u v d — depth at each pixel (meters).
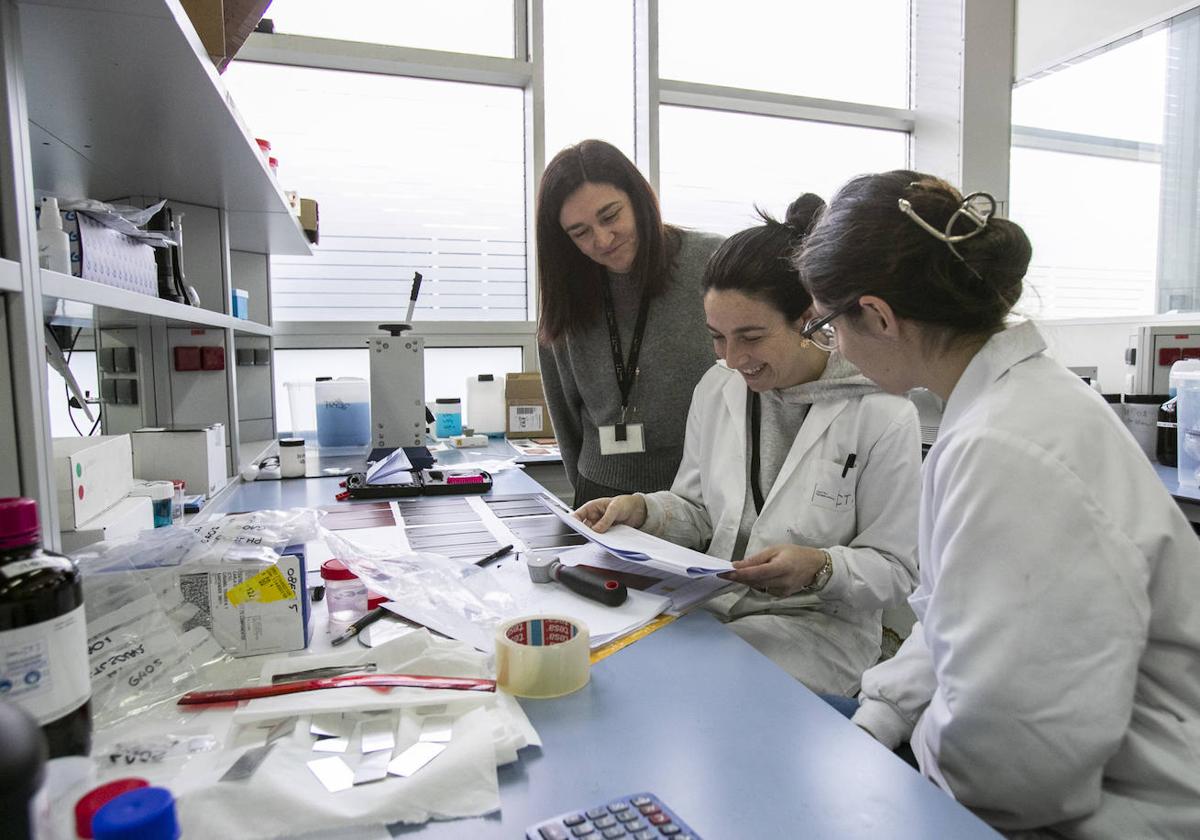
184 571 0.73
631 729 0.61
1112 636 0.60
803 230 1.08
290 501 1.62
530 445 2.57
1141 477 0.66
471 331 2.98
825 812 0.50
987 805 0.67
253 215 2.03
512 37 2.97
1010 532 0.64
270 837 0.46
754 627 1.07
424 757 0.54
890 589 1.04
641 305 1.65
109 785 0.42
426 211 2.93
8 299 0.67
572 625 0.75
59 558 0.53
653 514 1.27
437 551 1.15
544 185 1.55
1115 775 0.66
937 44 3.50
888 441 1.13
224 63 1.35
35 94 1.12
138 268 1.25
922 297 0.74
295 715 0.59
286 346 2.79
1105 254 3.27
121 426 1.83
